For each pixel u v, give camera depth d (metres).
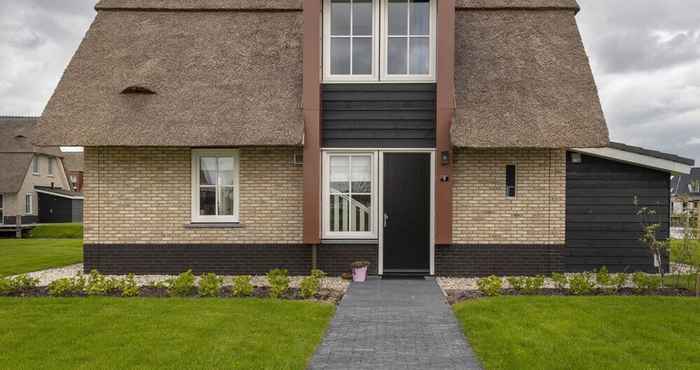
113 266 11.87
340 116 11.59
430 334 6.99
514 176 11.66
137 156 11.84
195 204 11.95
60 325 7.03
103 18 13.11
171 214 11.86
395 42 11.73
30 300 8.45
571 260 12.15
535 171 11.56
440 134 11.20
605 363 5.68
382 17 11.59
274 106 11.41
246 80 11.88
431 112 11.50
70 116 11.37
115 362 5.64
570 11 12.82
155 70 12.11
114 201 11.84
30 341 6.38
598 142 10.70
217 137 10.95
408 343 6.60
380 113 11.55
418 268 11.60
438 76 11.16
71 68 12.20
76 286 9.20
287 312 7.77
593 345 6.27
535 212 11.59
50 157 45.78
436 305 8.71
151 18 13.09
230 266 11.82
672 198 11.12
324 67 11.66
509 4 12.76
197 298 8.67
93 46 12.59
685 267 11.98
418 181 11.60
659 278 10.12
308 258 11.75
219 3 13.20
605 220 12.15
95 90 11.79
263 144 10.88
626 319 7.29
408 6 11.71
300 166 11.76
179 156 11.84
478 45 12.19
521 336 6.59
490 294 8.98
